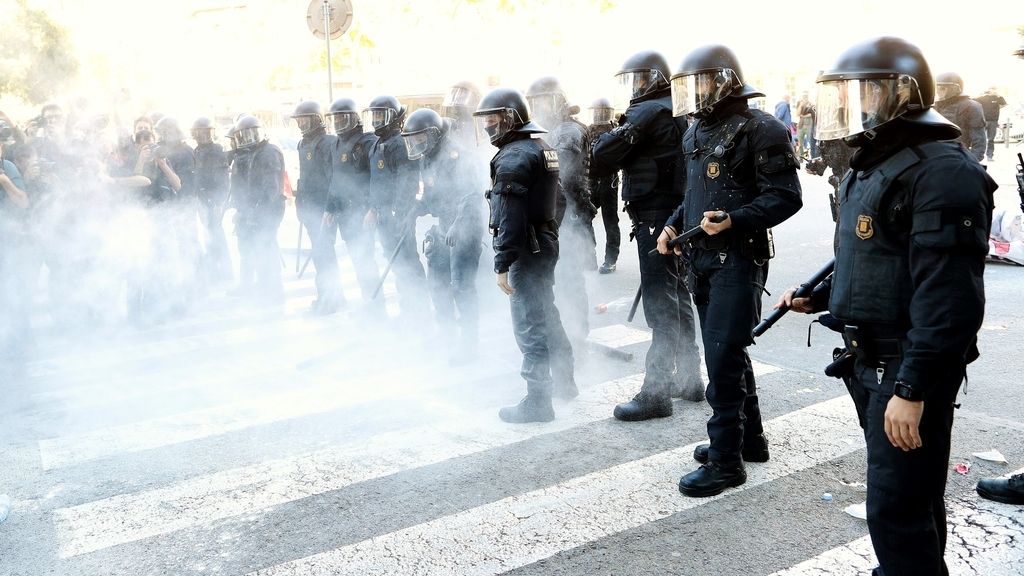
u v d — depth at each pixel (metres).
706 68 3.38
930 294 2.16
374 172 6.55
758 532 3.34
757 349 5.75
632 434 4.39
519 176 4.27
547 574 3.11
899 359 2.32
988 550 3.11
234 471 4.15
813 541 3.25
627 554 3.22
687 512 3.53
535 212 4.43
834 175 8.06
